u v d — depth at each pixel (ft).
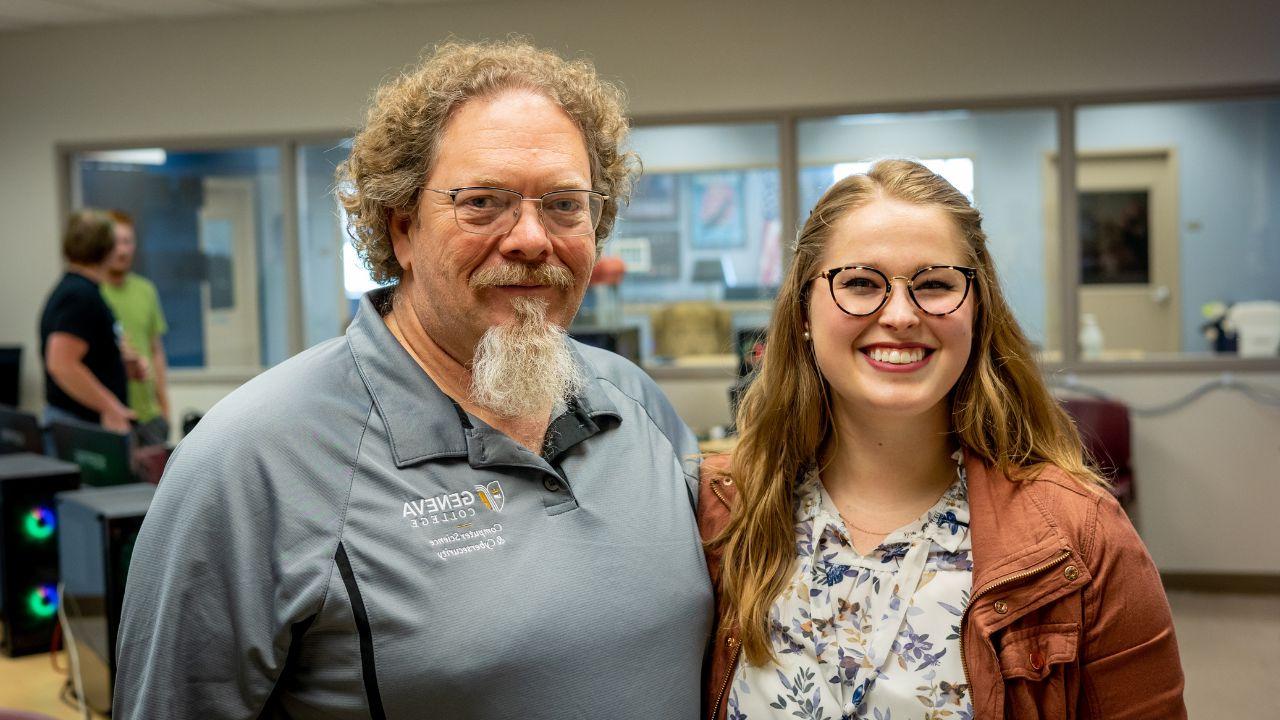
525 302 3.74
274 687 3.62
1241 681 12.30
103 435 8.02
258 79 18.48
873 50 16.98
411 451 3.74
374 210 3.93
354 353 3.91
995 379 4.08
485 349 3.73
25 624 7.50
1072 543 3.78
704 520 4.50
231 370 19.47
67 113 19.10
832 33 17.06
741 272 18.53
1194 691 11.99
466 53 3.92
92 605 6.11
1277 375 16.38
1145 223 17.20
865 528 4.20
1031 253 17.39
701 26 17.35
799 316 4.26
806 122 17.63
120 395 13.32
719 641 4.26
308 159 18.85
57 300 12.75
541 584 3.71
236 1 17.51
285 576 3.52
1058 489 3.92
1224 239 17.04
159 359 15.99
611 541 3.96
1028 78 16.67
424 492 3.70
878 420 4.12
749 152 18.20
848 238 3.99
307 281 19.10
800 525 4.26
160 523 3.60
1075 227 16.89
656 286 18.79
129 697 3.61
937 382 3.91
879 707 3.89
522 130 3.69
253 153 19.13
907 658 3.91
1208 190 17.01
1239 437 16.51
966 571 3.99
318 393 3.78
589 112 3.96
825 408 4.32
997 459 4.04
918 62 16.89
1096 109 17.08
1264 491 16.47
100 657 6.05
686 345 18.78
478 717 3.56
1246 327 16.76
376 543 3.59
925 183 4.03
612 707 3.78
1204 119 16.88
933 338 3.91
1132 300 17.33
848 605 4.04
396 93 3.88
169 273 19.52
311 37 18.29
